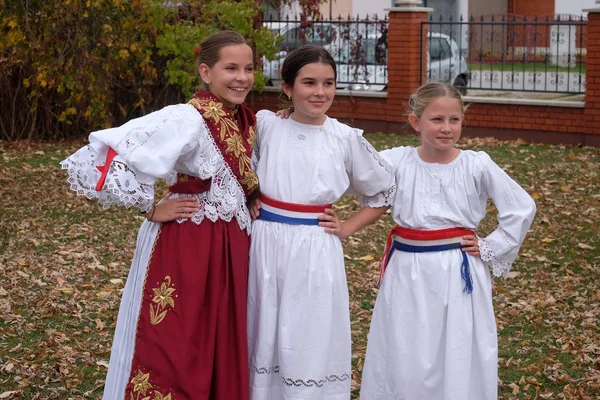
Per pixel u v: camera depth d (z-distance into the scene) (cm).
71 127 1418
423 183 431
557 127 1352
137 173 389
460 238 427
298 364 409
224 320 405
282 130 423
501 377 545
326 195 415
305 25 1562
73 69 1174
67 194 1013
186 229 404
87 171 393
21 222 886
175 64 1342
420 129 433
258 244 416
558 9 2672
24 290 683
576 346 590
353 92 1507
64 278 719
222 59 405
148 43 1275
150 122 394
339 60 1584
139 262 415
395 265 436
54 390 511
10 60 1205
